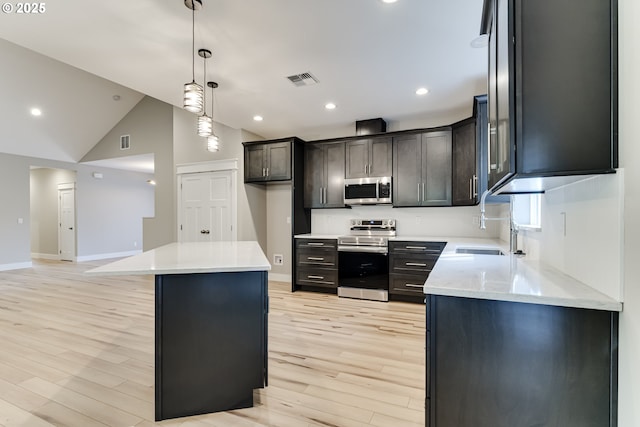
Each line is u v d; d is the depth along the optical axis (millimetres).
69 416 1831
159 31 2393
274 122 4707
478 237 4242
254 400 1984
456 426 1349
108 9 2135
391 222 4637
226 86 3398
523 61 1202
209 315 1869
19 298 4449
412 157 4246
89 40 2512
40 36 2451
